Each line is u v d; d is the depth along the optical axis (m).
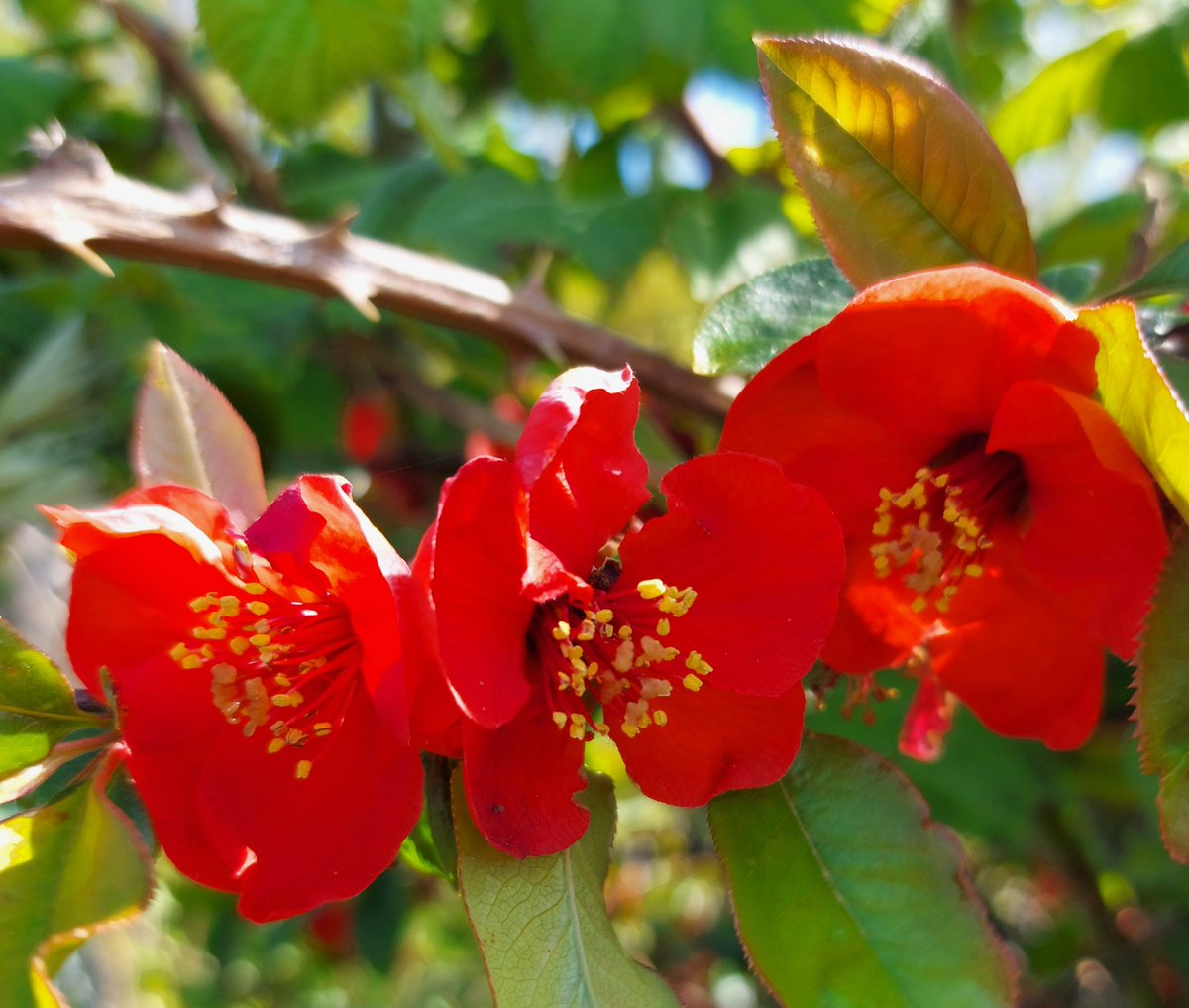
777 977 0.19
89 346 0.32
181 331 0.33
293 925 0.48
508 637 0.18
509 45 0.35
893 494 0.21
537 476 0.17
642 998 0.19
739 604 0.19
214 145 0.38
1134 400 0.18
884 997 0.19
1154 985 0.37
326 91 0.29
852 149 0.20
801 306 0.22
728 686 0.19
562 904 0.19
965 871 0.19
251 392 0.33
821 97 0.20
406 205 0.34
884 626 0.21
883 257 0.21
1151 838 0.38
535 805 0.19
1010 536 0.21
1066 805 0.33
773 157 0.36
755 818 0.20
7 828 0.18
